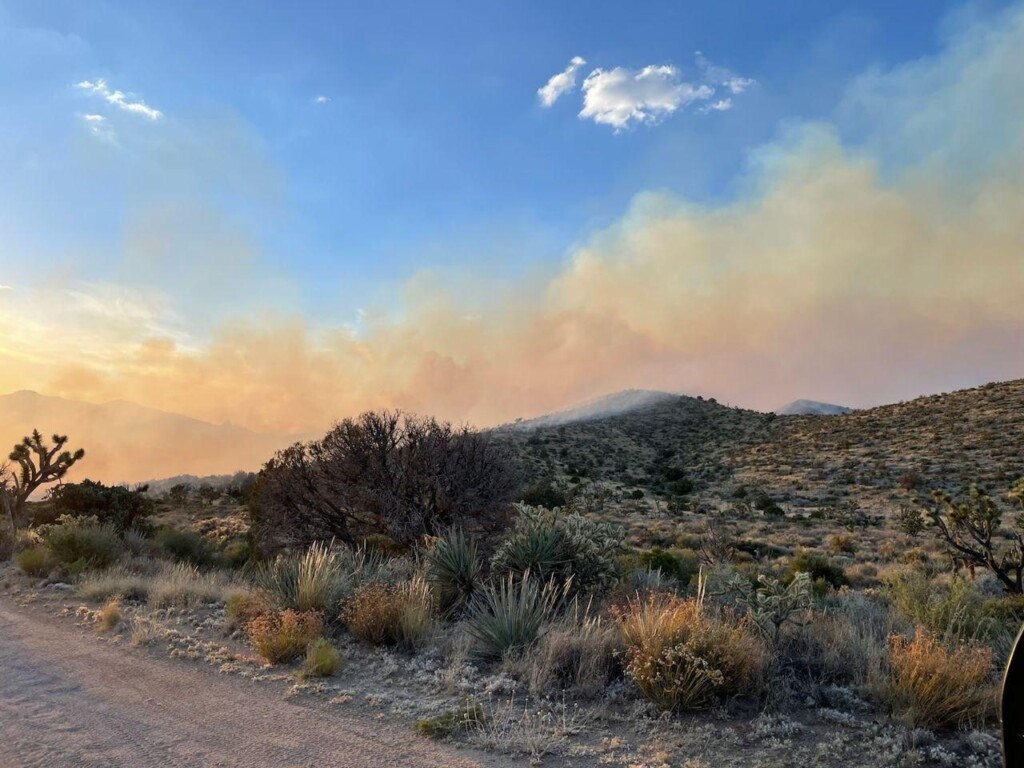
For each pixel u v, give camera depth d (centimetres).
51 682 759
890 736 545
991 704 578
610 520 4500
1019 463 5284
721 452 8762
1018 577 1920
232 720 624
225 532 3666
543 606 896
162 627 1009
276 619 910
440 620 988
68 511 2603
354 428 1762
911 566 2583
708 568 1733
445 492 1714
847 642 734
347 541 1812
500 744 550
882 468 6031
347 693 704
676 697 619
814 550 3431
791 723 578
